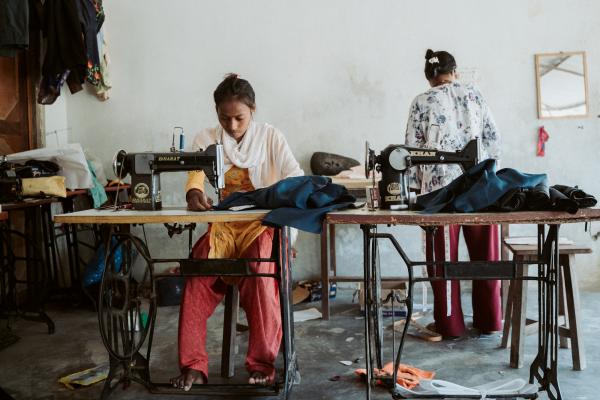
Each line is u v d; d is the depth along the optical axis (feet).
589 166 14.93
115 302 9.74
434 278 7.48
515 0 14.92
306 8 15.51
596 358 9.77
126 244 8.38
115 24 15.94
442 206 7.02
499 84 15.08
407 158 7.69
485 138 10.95
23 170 12.22
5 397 8.28
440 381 8.09
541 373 9.10
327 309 12.81
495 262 7.41
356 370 9.34
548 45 14.89
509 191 6.77
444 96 10.70
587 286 15.07
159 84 15.96
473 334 11.32
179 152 8.30
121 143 16.17
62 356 10.69
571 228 15.06
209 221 7.32
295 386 8.88
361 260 15.74
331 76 15.53
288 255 8.66
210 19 15.74
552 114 14.96
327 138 15.65
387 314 12.53
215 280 8.30
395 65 15.35
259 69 15.71
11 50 12.69
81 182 13.37
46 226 14.43
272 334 8.27
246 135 9.24
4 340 11.42
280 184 7.72
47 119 15.60
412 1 15.21
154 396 8.64
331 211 7.39
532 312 12.90
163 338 11.62
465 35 15.11
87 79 14.74
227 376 9.34
